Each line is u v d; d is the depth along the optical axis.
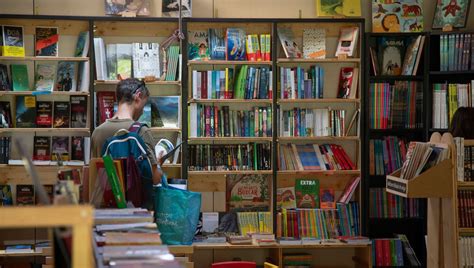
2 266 6.39
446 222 4.75
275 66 6.73
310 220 6.77
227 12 6.92
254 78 6.73
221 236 6.60
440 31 6.84
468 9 6.82
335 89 6.98
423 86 6.78
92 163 4.00
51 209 1.52
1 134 6.64
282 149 6.85
